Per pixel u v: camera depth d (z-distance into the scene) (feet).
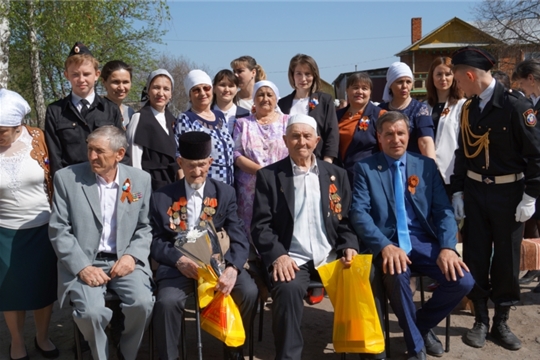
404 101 16.15
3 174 12.29
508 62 81.10
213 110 16.19
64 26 45.78
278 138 15.20
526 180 12.76
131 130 15.23
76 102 13.82
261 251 12.67
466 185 13.80
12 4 44.62
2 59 34.94
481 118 13.17
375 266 12.64
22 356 13.00
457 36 107.65
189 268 11.86
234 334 11.60
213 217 12.81
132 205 12.50
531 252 14.53
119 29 54.65
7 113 11.93
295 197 13.07
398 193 13.32
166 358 11.55
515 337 13.51
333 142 15.93
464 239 13.98
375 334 11.93
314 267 12.88
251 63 20.31
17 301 12.53
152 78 15.62
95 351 11.37
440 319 12.85
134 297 11.51
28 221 12.64
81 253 11.78
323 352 13.42
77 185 12.18
